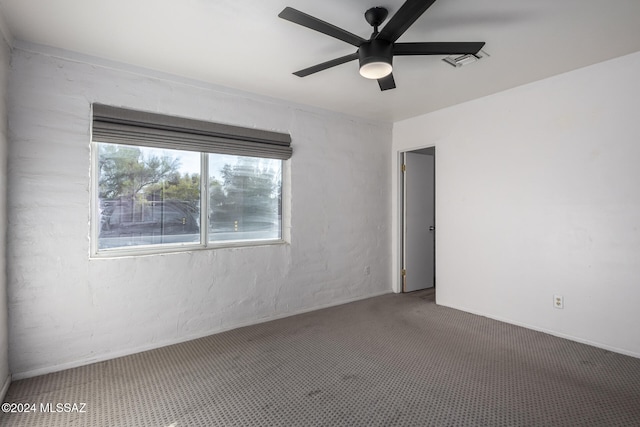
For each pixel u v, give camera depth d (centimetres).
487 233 347
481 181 351
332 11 197
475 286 359
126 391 212
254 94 332
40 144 233
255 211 346
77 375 231
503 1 186
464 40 231
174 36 224
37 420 182
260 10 195
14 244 224
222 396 206
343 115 403
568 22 208
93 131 251
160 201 292
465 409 191
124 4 188
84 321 248
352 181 412
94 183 261
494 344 281
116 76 261
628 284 257
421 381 222
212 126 305
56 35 222
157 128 277
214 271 308
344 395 207
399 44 189
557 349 269
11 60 223
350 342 287
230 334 306
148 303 274
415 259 464
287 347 278
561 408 192
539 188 307
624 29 217
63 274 241
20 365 226
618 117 261
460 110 370
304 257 369
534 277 311
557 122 295
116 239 272
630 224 256
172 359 256
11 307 223
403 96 346
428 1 150
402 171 455
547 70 284
